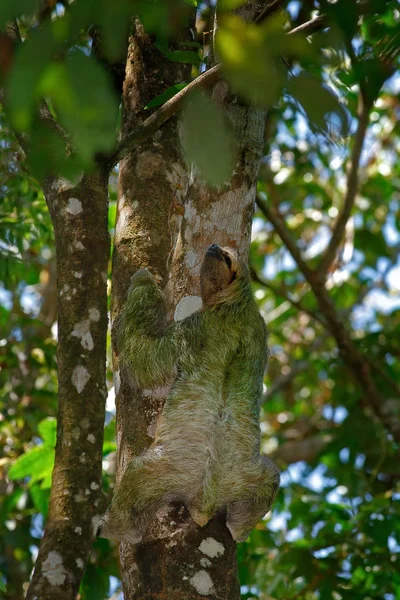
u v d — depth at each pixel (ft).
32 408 42.22
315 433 53.98
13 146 35.17
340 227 41.75
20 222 37.04
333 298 57.26
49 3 16.60
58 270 22.85
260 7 22.20
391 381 43.96
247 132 22.15
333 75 23.63
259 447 20.77
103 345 21.94
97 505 19.57
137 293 22.39
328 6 13.19
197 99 11.19
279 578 35.40
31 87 9.81
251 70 10.66
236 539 20.08
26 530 41.42
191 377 20.51
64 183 23.56
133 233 23.81
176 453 19.53
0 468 39.88
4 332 44.14
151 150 25.12
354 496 42.78
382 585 34.91
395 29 19.56
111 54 10.59
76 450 20.15
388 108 52.49
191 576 18.16
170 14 10.97
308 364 54.90
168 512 19.19
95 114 10.07
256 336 22.13
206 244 21.58
